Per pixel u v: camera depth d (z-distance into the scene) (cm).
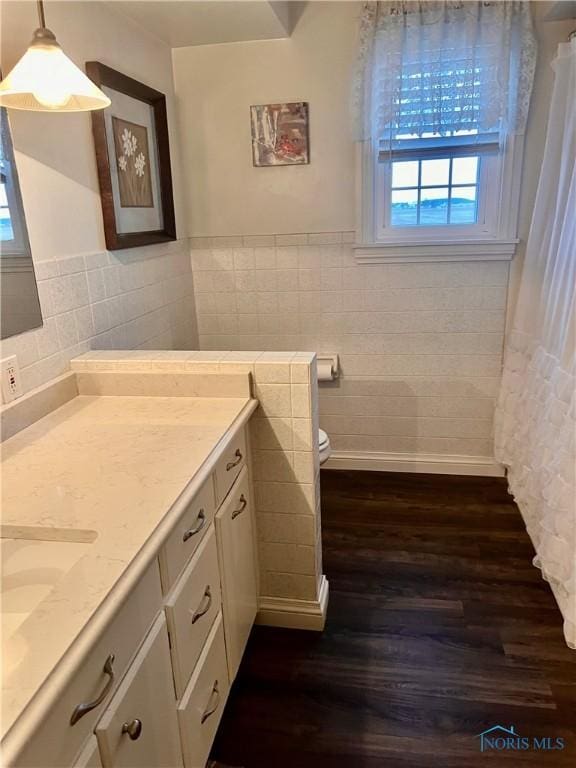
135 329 228
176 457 133
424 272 273
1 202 148
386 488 289
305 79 256
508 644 187
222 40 252
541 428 224
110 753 90
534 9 234
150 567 104
